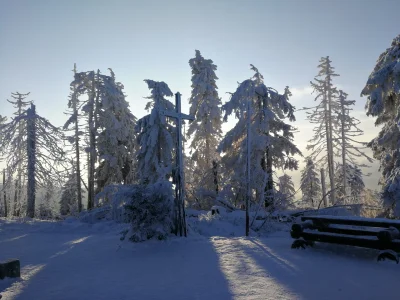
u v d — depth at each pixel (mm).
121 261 8820
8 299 5848
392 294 5355
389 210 19797
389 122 20984
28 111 27641
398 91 17203
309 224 9148
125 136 30125
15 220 22344
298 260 7730
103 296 5824
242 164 21344
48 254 10523
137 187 11508
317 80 33812
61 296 5914
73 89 33562
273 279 6359
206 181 27422
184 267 7758
